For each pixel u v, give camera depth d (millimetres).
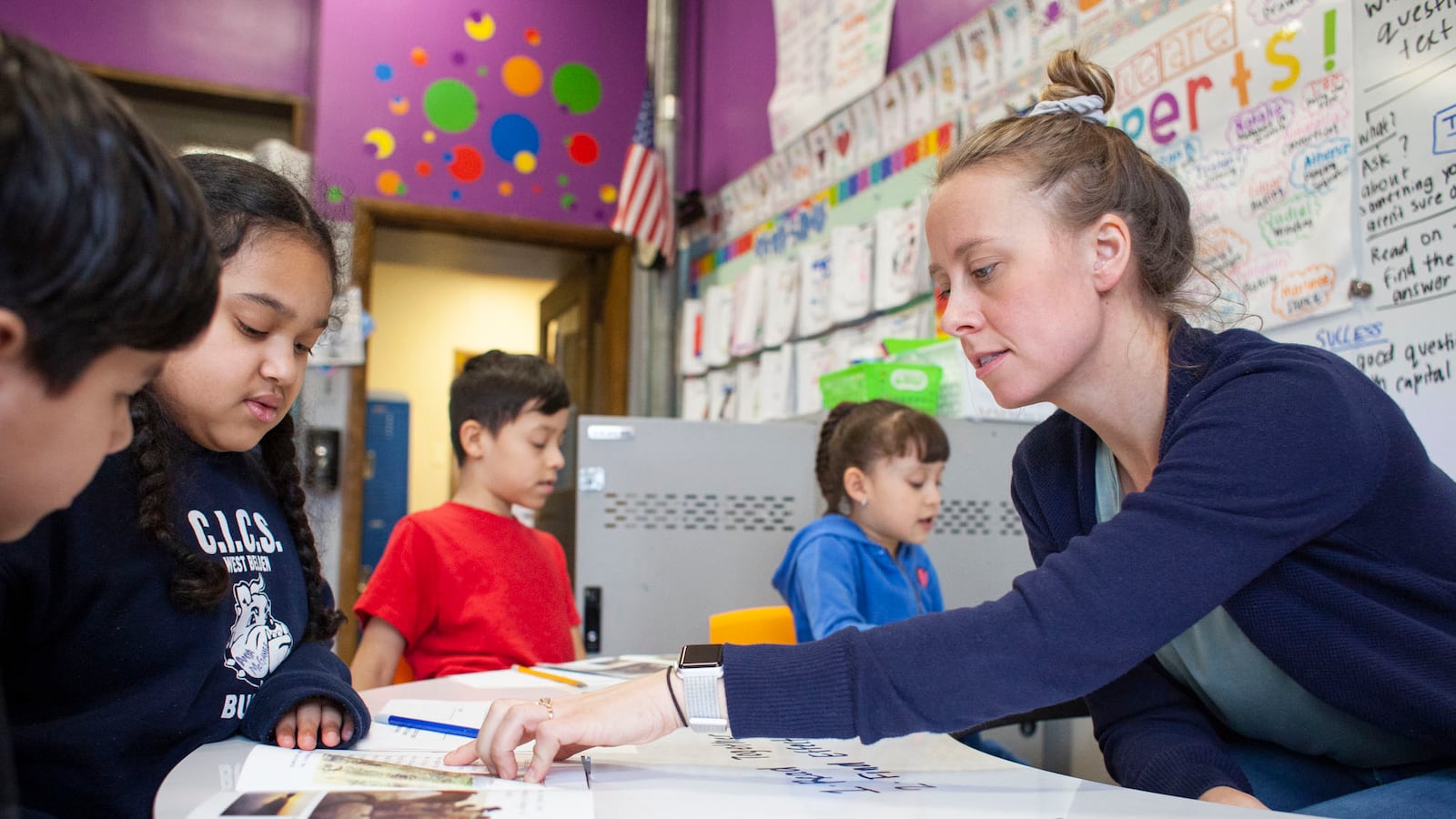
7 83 376
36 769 713
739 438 2154
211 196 801
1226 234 1760
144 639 763
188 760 687
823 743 848
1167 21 1892
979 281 807
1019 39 2295
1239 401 723
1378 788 740
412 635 1687
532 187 3701
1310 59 1607
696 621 2104
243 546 901
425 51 3570
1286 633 774
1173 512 681
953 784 677
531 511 2697
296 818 510
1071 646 653
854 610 1516
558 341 4477
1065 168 792
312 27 3525
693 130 3936
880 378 2078
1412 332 1445
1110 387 843
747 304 3330
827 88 3031
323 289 875
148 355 459
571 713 688
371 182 3463
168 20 3340
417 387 5836
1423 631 732
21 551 678
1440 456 1406
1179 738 880
